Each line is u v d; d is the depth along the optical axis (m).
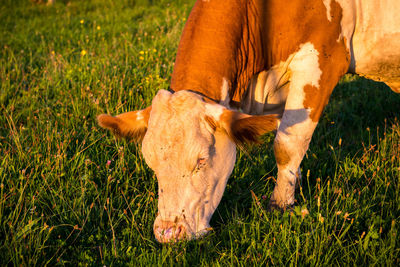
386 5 3.40
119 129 2.90
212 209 2.88
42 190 3.43
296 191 3.76
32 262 2.76
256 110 3.62
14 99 5.36
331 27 3.20
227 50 3.02
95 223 3.28
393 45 3.49
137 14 10.88
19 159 3.79
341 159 4.05
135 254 2.91
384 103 5.27
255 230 3.05
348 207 3.21
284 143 3.29
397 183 3.45
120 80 5.43
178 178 2.61
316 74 3.21
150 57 6.20
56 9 12.41
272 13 3.21
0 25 10.55
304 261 2.75
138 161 3.92
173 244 2.74
